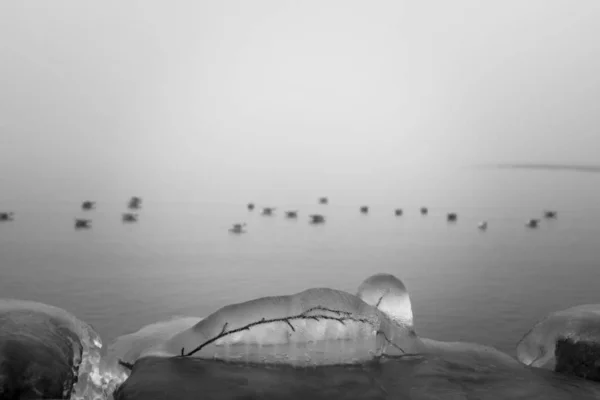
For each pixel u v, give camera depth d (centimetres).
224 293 1093
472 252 1620
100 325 842
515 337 838
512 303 1049
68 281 1138
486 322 926
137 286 1112
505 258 1522
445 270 1370
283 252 1564
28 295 1027
